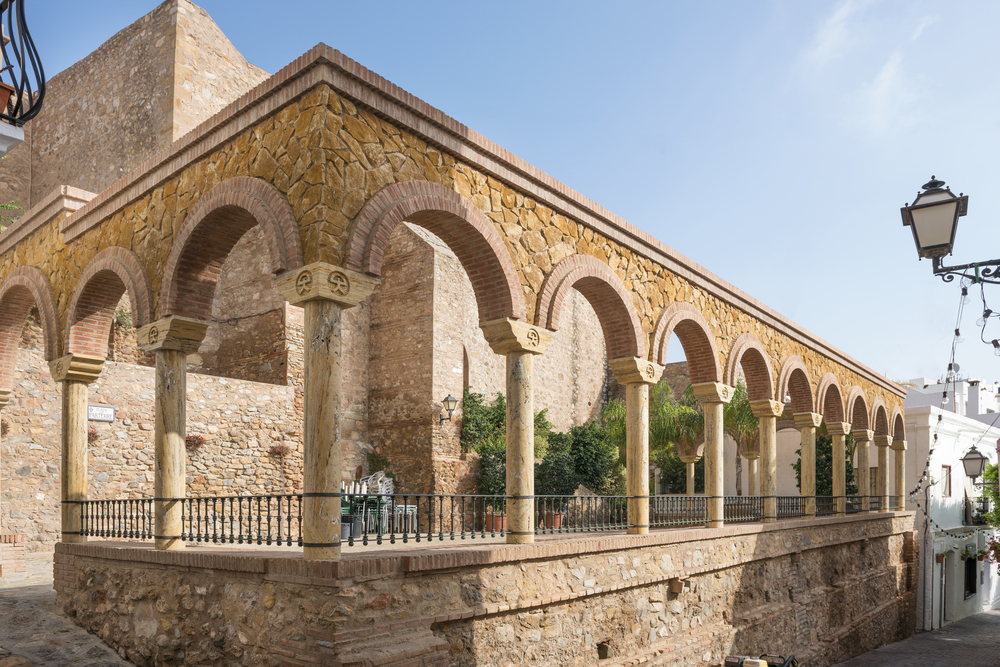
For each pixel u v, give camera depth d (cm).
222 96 2030
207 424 1700
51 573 1205
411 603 721
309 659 661
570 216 1049
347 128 754
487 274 924
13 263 1298
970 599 3081
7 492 1373
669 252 1255
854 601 1850
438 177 852
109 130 2053
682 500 1416
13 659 827
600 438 2736
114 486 1489
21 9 484
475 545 936
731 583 1279
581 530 1160
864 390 2219
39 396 1436
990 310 777
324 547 690
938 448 2812
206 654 770
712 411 1352
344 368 2206
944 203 777
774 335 1648
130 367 1548
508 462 926
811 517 1730
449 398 2136
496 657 809
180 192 917
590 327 3334
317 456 701
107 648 899
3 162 2205
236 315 2077
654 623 1065
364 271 739
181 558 805
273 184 776
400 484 2178
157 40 1969
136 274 956
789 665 953
